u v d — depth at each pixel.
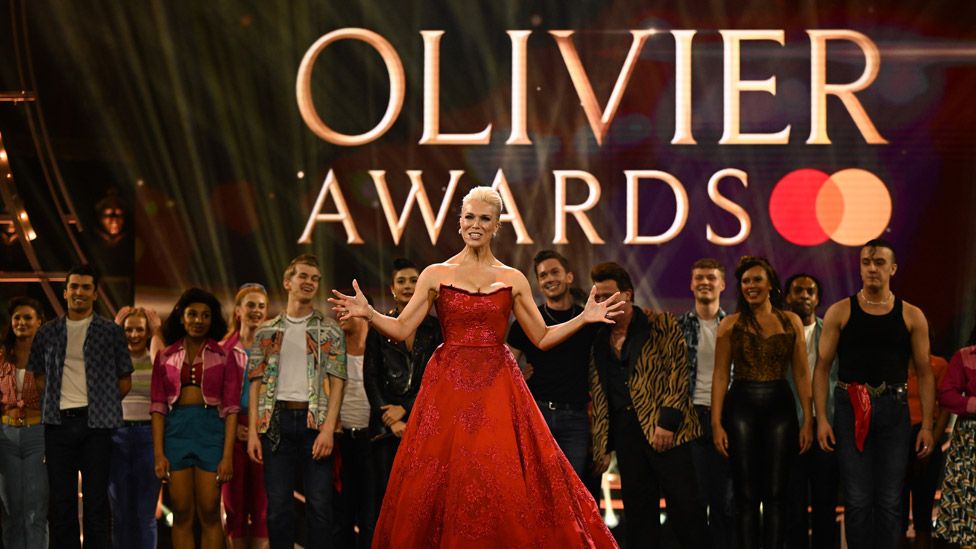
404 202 16.30
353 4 16.52
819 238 15.88
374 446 10.21
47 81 16.62
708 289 11.16
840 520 13.34
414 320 7.62
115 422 10.53
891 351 10.09
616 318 10.20
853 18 15.98
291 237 16.45
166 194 16.58
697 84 16.12
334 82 16.44
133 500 11.03
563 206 15.95
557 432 10.12
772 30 15.95
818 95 15.82
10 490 10.76
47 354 10.51
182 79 16.64
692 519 10.02
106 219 16.56
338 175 16.39
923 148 15.86
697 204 16.00
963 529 10.09
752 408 10.13
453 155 16.27
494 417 7.37
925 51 15.90
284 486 9.91
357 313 7.38
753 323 10.20
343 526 10.71
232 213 16.52
